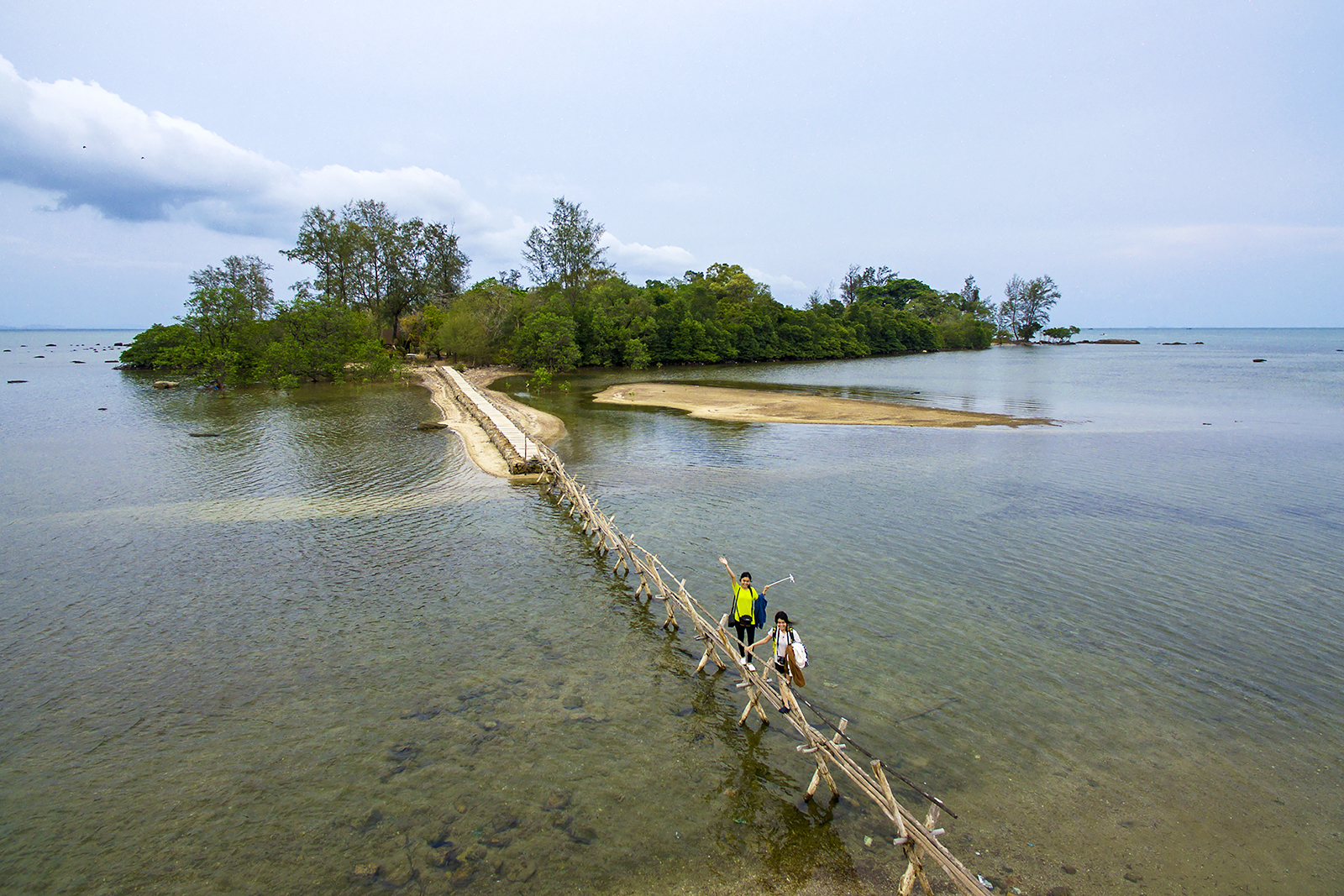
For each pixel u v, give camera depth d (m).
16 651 13.90
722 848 8.99
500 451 33.69
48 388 66.62
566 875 8.51
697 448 35.47
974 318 177.25
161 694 12.40
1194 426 41.72
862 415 46.91
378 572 18.17
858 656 13.68
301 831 9.18
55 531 21.34
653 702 12.33
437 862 8.68
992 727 11.37
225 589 16.95
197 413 48.53
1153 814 9.45
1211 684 12.66
